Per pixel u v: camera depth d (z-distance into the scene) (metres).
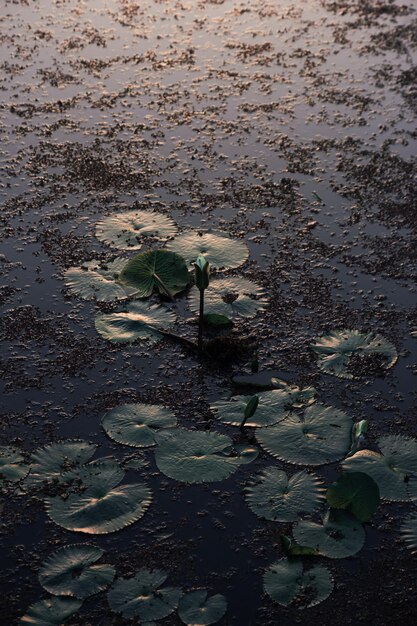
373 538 3.20
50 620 2.85
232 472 3.43
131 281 4.49
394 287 4.58
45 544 3.14
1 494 3.33
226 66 6.78
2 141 5.75
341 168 5.55
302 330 4.27
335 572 3.07
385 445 3.58
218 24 7.47
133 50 6.97
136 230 4.90
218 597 2.96
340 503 3.27
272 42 7.19
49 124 5.95
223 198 5.23
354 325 4.30
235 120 6.06
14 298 4.42
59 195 5.22
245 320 4.30
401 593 3.01
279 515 3.26
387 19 7.68
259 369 4.02
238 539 3.18
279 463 3.49
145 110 6.14
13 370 3.98
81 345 4.14
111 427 3.64
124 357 4.07
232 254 4.73
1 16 7.56
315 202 5.23
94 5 7.81
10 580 3.01
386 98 6.40
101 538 3.17
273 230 4.97
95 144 5.73
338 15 7.73
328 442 3.57
